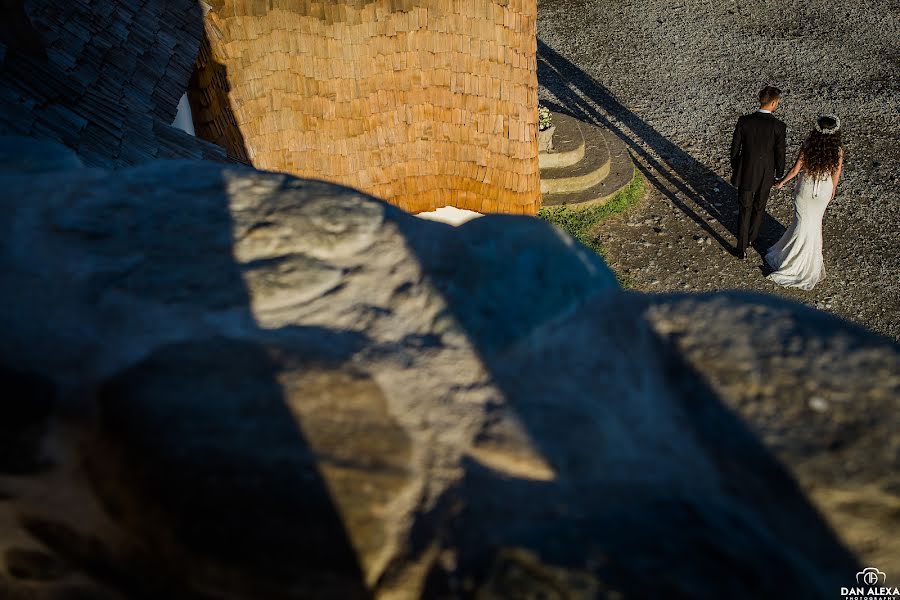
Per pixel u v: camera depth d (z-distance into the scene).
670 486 1.04
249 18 5.33
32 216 1.51
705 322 1.25
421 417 1.17
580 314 1.31
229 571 1.03
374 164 5.83
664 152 9.30
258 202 1.55
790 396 1.11
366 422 1.16
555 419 1.15
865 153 9.04
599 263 1.45
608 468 1.08
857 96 10.12
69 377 1.24
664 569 0.93
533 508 1.04
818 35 11.52
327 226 1.49
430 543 1.03
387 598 0.99
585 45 11.61
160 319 1.33
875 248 7.70
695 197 8.56
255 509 1.06
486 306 1.32
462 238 1.44
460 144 5.93
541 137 8.65
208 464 1.10
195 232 1.48
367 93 5.66
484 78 5.77
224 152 4.02
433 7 5.58
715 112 9.98
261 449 1.12
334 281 1.40
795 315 1.25
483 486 1.08
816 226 7.02
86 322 1.32
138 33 4.45
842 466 1.03
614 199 8.51
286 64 5.49
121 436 1.15
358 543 1.03
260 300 1.36
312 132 5.64
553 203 8.42
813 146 6.71
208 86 5.29
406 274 1.40
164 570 1.12
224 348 1.28
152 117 3.96
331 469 1.10
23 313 1.33
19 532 1.32
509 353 1.25
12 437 1.21
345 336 1.31
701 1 12.57
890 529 0.97
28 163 1.75
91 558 1.26
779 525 0.99
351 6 5.46
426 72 5.73
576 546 0.96
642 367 1.21
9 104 3.29
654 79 10.72
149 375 1.23
